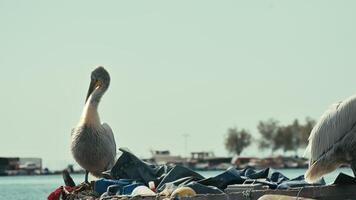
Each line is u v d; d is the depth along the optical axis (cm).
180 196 1698
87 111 2286
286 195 1656
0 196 3556
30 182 6731
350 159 1741
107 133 2298
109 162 2294
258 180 1853
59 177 9119
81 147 2266
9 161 9319
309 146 1786
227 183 1870
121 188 1922
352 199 1689
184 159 10438
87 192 2006
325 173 1773
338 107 1747
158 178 2067
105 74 2364
